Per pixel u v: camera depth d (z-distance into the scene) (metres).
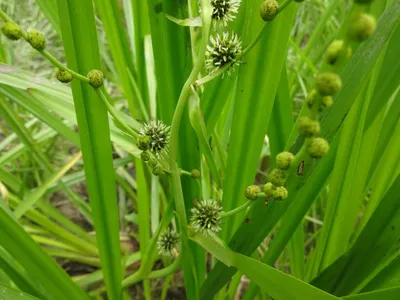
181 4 0.21
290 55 0.57
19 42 0.56
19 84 0.24
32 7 0.58
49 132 0.44
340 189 0.26
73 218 0.49
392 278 0.22
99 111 0.21
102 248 0.25
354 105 0.23
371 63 0.17
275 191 0.17
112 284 0.26
